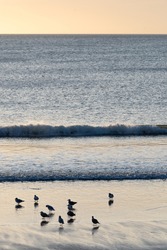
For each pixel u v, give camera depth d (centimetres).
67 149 7162
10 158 6556
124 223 4312
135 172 5816
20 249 3750
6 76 19212
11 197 5028
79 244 3859
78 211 4641
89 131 8362
